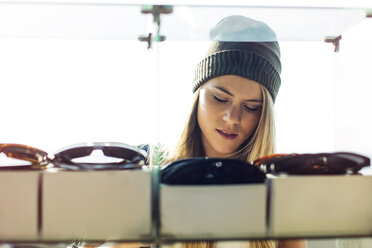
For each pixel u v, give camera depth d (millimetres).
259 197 592
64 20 681
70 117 856
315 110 943
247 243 860
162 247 585
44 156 629
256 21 702
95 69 853
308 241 735
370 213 604
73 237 585
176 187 582
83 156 629
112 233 590
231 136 1066
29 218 579
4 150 588
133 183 590
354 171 619
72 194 584
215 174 587
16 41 828
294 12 665
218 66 1004
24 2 617
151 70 679
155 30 655
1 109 834
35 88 845
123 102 861
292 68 957
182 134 1068
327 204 602
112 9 645
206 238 586
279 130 988
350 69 862
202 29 703
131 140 864
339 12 664
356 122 875
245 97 1029
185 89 1043
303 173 611
